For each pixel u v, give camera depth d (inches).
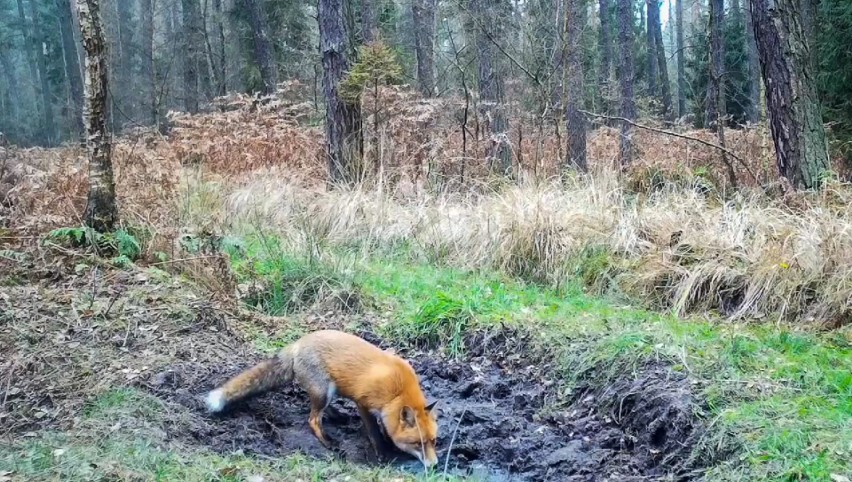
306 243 338.0
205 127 512.7
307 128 563.5
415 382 196.1
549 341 255.6
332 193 406.9
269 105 551.2
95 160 294.0
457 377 251.4
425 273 336.2
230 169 462.0
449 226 373.1
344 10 464.1
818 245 293.9
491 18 631.2
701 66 1020.5
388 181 420.8
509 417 222.1
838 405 189.2
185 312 251.8
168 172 384.8
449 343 270.4
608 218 354.6
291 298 295.4
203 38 1207.6
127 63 1243.2
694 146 475.2
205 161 470.0
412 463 194.2
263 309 291.9
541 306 296.0
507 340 264.2
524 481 190.1
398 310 295.7
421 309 282.7
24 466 150.4
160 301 257.1
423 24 836.6
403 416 188.7
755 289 290.2
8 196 330.6
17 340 218.8
